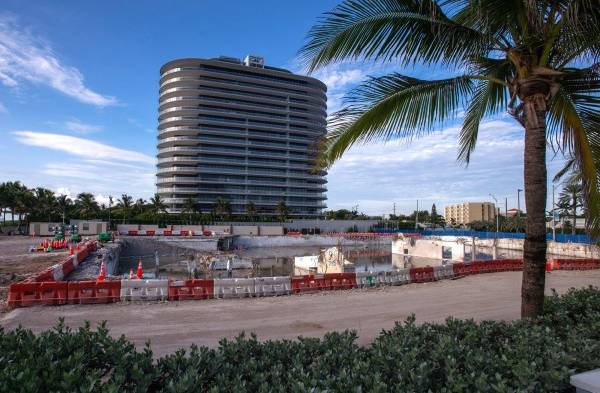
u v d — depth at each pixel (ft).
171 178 384.47
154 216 340.39
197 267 152.46
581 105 22.17
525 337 15.33
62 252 128.47
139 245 216.74
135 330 33.63
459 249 195.31
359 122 20.81
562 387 11.80
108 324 35.73
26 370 10.07
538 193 19.07
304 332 33.53
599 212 19.99
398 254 232.12
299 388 10.05
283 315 40.32
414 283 69.05
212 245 246.88
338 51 19.74
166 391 10.82
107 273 94.02
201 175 386.93
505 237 254.88
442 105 21.45
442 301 49.44
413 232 361.51
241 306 45.24
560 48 19.58
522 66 19.45
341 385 10.67
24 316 38.58
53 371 10.65
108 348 12.92
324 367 12.55
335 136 21.34
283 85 403.13
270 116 401.08
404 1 18.69
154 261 182.80
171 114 385.09
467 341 15.48
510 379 12.19
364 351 14.30
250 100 393.70
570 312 22.36
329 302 48.37
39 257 112.16
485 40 18.98
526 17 18.10
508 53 20.01
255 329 34.47
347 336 15.44
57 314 39.70
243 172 392.68
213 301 48.67
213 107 386.93
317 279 59.00
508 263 90.07
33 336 13.53
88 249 122.42
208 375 11.96
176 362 12.26
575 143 20.43
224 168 390.42
